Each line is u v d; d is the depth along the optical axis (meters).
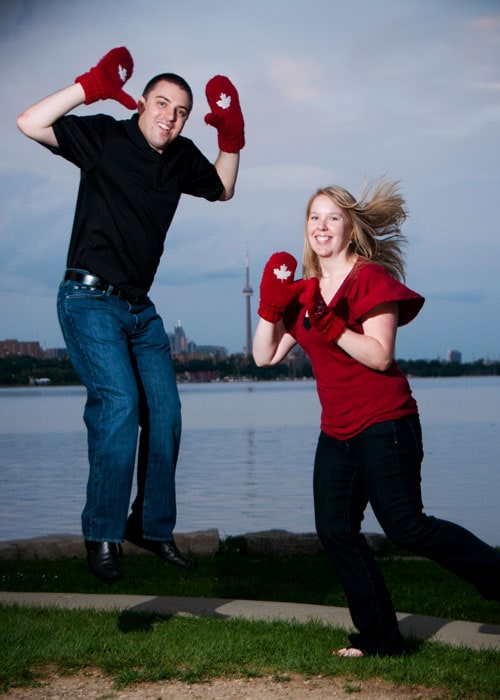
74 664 4.61
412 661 4.60
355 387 4.47
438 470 23.19
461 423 48.09
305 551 9.41
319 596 7.19
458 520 14.08
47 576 8.00
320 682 4.38
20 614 5.64
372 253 4.71
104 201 4.67
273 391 184.88
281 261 4.62
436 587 7.40
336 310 4.53
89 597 6.47
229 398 125.44
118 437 4.52
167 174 4.79
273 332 4.81
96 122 4.73
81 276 4.66
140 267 4.74
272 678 4.43
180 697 4.18
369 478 4.46
